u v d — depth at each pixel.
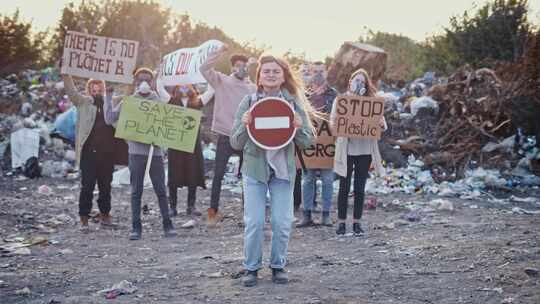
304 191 9.29
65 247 8.01
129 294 5.64
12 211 10.38
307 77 10.95
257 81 5.95
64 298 5.54
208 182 14.09
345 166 8.41
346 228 9.16
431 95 17.25
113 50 9.21
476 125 15.63
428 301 5.20
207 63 9.28
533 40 16.50
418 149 15.57
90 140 9.15
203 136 16.48
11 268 6.74
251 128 5.63
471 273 6.05
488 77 16.56
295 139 5.81
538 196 13.12
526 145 15.26
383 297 5.34
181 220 10.12
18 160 14.79
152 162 8.77
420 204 11.74
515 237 7.89
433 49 23.09
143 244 8.20
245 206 5.81
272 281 5.91
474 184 13.73
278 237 5.82
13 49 20.75
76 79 19.47
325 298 5.34
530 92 15.58
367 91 8.48
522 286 5.55
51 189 12.91
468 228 8.93
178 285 5.91
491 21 21.48
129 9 23.97
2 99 18.33
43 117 17.41
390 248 7.43
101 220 9.45
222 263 6.82
